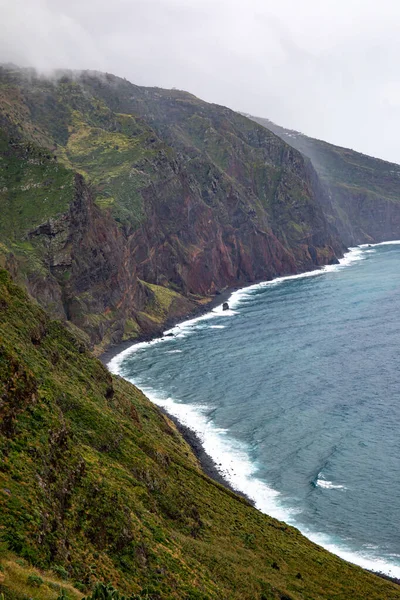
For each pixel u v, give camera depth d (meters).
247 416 110.81
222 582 45.00
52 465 39.09
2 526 29.73
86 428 58.59
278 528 67.12
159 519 49.34
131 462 57.25
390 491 82.12
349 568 60.94
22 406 41.31
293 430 103.56
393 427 102.81
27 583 25.78
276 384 128.88
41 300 146.50
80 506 38.97
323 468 89.25
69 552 33.53
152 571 39.47
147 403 101.12
